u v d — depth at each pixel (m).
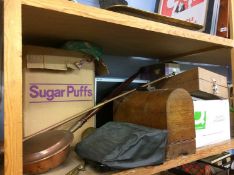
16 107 0.49
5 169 0.48
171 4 1.30
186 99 0.79
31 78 0.77
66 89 0.84
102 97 1.02
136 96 0.87
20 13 0.50
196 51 1.15
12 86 0.49
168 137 0.73
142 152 0.67
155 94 0.79
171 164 0.74
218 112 0.96
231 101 1.08
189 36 0.83
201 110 0.90
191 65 1.62
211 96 1.00
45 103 0.79
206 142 0.92
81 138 0.84
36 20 0.65
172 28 0.79
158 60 1.42
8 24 0.49
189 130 0.79
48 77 0.80
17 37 0.50
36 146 0.64
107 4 0.82
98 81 1.01
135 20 0.70
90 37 0.87
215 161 1.23
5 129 0.48
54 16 0.61
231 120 1.06
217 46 1.02
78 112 0.86
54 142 0.66
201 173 1.14
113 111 0.94
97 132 0.78
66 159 0.72
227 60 1.49
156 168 0.70
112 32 0.79
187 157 0.78
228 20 1.00
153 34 0.81
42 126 0.78
